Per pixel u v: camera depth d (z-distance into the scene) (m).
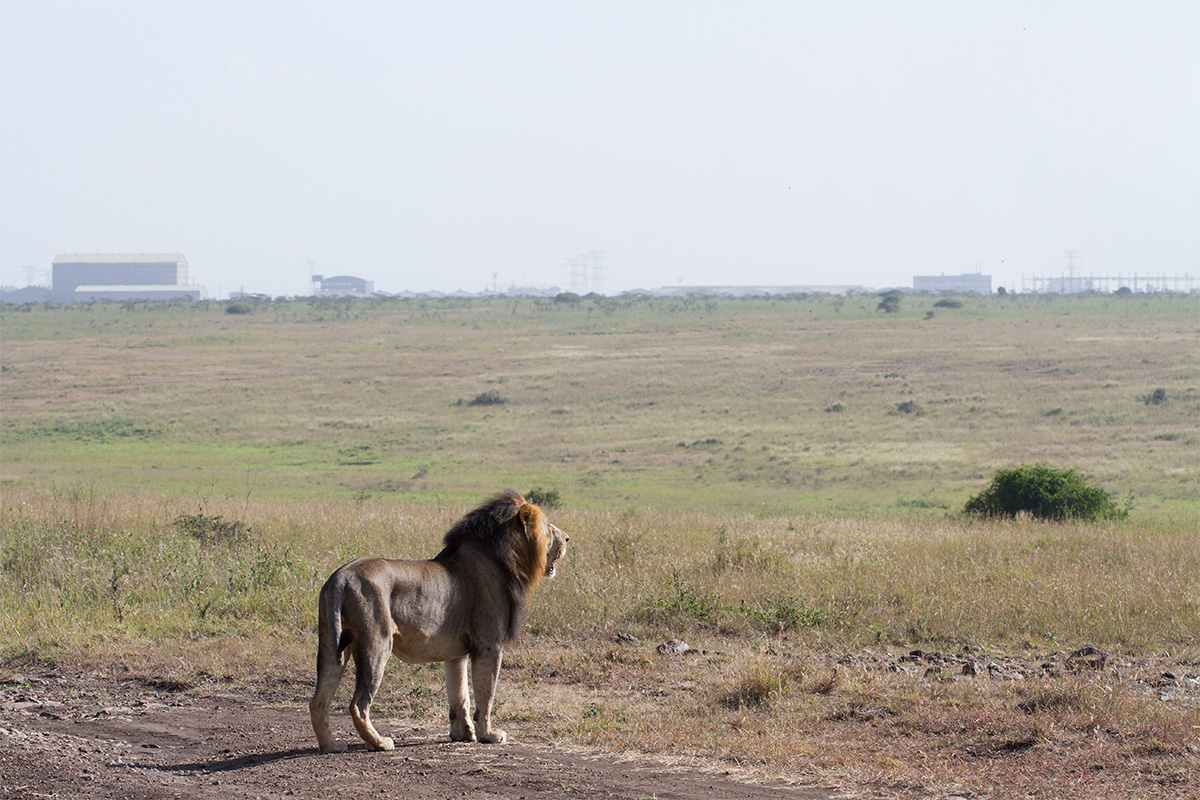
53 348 115.25
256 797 7.71
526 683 12.05
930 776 8.48
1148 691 11.47
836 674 11.60
